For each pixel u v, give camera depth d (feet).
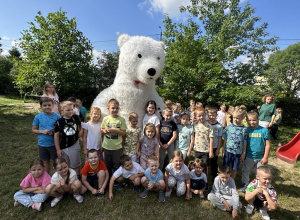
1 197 8.23
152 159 8.59
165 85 23.53
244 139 9.27
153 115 10.87
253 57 33.14
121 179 9.28
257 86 22.52
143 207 8.14
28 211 7.52
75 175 8.25
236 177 11.29
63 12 33.78
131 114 9.96
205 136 10.03
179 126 11.69
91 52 38.09
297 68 49.29
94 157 8.42
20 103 35.53
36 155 12.62
